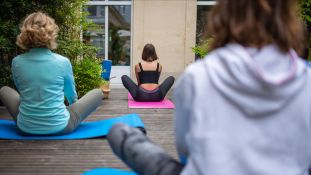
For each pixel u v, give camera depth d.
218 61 1.30
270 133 1.25
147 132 4.48
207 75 1.28
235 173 1.22
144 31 10.98
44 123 3.91
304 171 1.31
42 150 3.57
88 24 7.62
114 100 7.24
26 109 3.89
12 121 4.70
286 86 1.24
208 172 1.22
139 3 10.88
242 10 1.32
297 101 1.27
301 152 1.29
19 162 3.23
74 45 6.93
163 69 11.05
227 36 1.37
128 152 1.55
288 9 1.33
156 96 6.86
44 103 3.86
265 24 1.31
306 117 1.27
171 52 11.03
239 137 1.24
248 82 1.22
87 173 2.58
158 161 1.47
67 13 7.04
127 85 6.90
